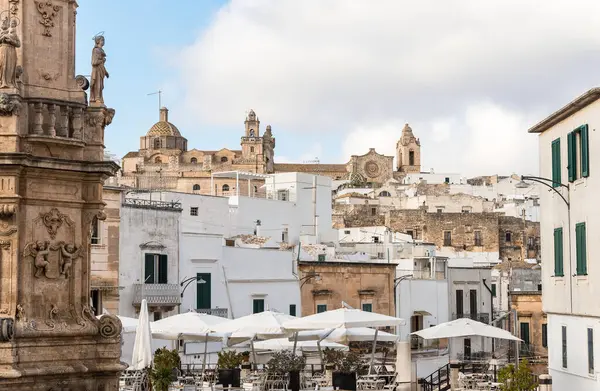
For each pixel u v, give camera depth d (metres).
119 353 26.47
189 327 44.03
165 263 66.06
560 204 48.25
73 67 26.41
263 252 74.38
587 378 44.94
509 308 89.88
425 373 81.69
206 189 184.12
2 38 24.83
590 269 43.97
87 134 26.48
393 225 140.50
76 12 26.70
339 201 156.00
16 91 24.95
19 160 24.75
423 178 196.75
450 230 139.50
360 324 42.16
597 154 43.09
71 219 25.97
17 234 24.92
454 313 92.88
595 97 43.06
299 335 49.72
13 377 24.17
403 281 86.12
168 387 41.44
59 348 25.42
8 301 24.86
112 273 61.38
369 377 43.88
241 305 72.25
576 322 46.44
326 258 88.00
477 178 195.38
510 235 141.38
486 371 55.94
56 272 25.69
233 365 49.88
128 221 63.59
